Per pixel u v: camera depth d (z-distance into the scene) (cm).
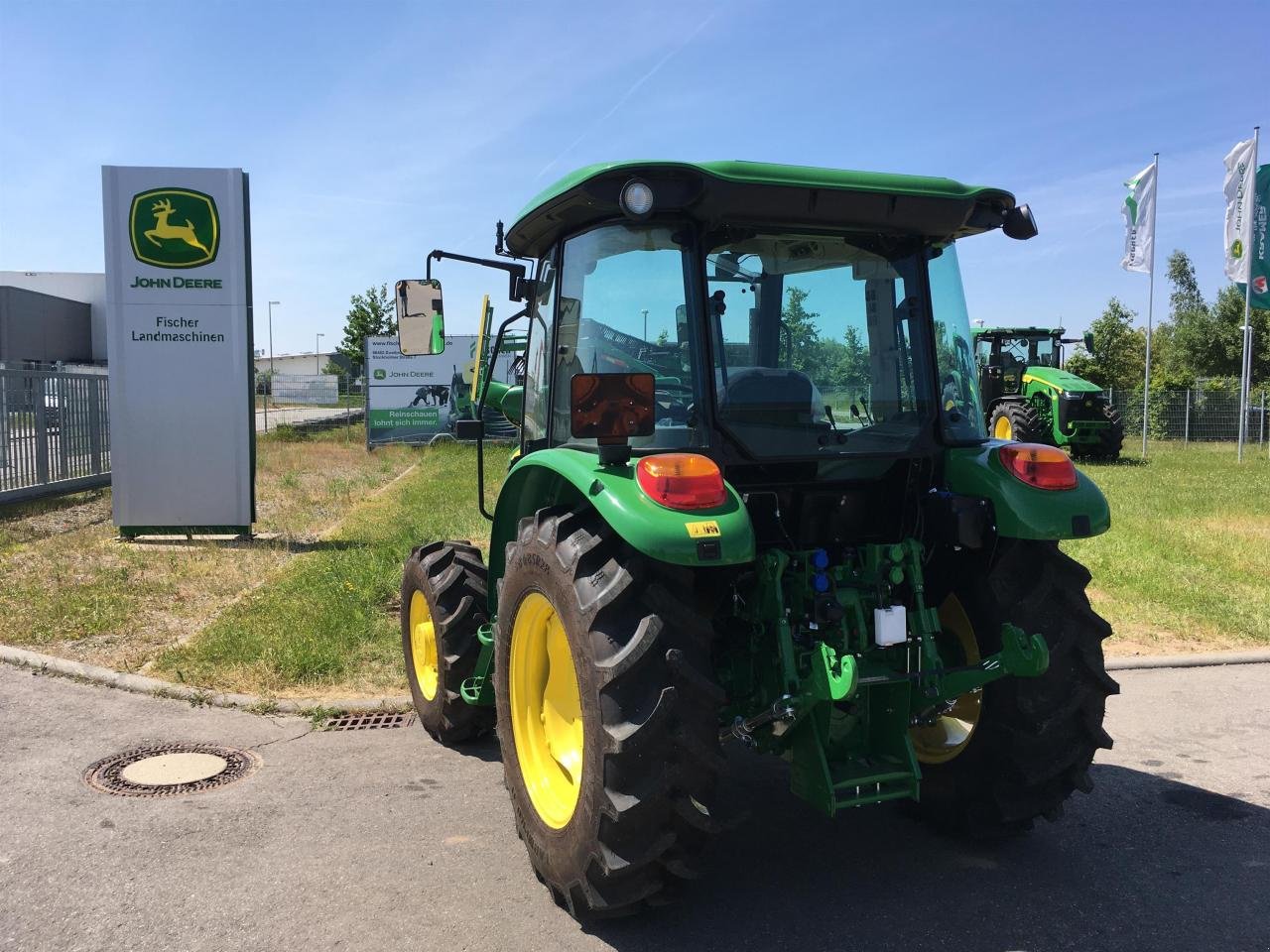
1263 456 2133
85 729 473
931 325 350
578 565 293
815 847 363
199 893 321
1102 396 1922
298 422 2959
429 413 2352
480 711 450
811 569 321
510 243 402
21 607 686
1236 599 739
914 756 312
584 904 296
